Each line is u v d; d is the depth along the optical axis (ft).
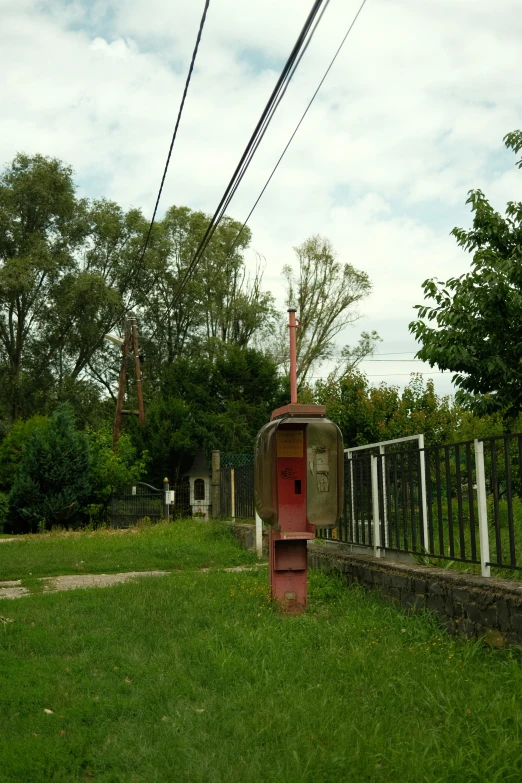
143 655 20.70
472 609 19.94
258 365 128.47
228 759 13.33
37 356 133.18
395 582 25.12
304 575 27.09
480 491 21.38
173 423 110.83
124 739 14.61
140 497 86.79
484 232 38.32
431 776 11.96
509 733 13.35
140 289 146.20
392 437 55.98
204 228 150.41
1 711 16.25
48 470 82.23
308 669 18.28
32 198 130.82
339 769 12.52
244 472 54.85
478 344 36.50
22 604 29.86
